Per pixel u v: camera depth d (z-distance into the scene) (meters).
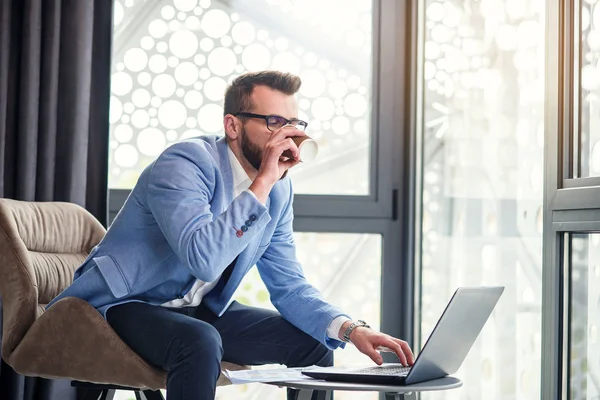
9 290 2.00
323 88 3.23
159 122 3.13
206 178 1.92
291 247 2.15
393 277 3.19
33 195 2.88
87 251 2.40
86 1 2.95
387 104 3.22
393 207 3.21
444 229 2.87
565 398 2.06
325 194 3.19
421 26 3.10
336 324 1.90
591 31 2.00
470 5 2.73
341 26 3.25
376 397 3.19
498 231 2.46
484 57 2.61
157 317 1.79
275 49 3.21
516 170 2.36
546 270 2.12
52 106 2.90
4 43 2.87
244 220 1.80
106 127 2.99
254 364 2.07
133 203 1.94
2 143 2.85
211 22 3.17
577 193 1.98
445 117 2.90
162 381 1.80
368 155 3.23
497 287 1.69
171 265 1.91
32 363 1.86
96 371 1.82
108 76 3.00
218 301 2.03
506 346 2.38
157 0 3.16
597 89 1.96
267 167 1.82
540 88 2.23
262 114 1.92
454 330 1.56
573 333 2.05
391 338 1.79
